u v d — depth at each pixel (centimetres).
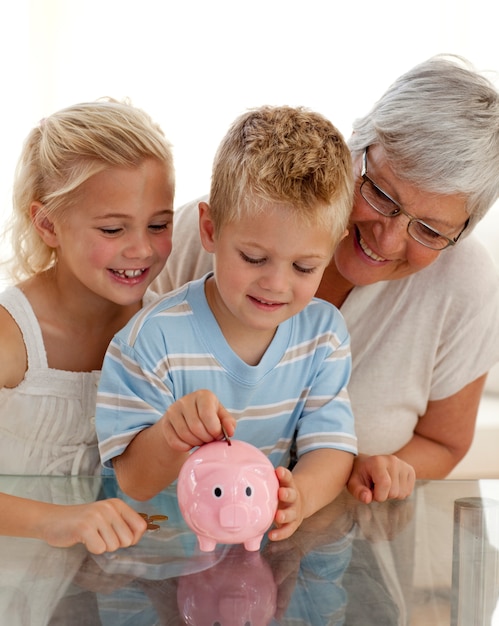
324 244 93
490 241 273
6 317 114
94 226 105
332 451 103
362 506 91
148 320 102
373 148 105
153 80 307
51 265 120
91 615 63
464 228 109
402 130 101
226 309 103
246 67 312
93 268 107
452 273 124
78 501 88
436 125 99
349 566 74
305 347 108
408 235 105
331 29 315
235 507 75
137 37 305
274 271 92
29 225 118
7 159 298
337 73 316
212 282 105
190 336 103
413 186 102
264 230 90
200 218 100
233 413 106
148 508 87
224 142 98
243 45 311
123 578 70
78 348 117
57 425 117
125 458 95
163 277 135
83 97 304
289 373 107
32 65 300
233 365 104
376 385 128
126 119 108
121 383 100
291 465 113
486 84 103
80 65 303
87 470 117
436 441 138
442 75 103
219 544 78
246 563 74
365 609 65
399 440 133
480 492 94
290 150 92
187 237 133
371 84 318
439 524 84
